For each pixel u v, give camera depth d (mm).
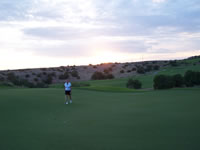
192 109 9703
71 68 98000
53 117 8766
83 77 82250
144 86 45094
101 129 6684
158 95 17656
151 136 5793
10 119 8258
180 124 6957
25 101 12820
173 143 5184
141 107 10984
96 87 28891
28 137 5887
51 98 15055
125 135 5961
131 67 99625
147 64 107562
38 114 9398
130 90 26656
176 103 11977
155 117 8211
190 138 5520
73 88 27141
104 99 15477
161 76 29094
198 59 106000
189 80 31062
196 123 7016
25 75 69562
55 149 4945
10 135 6094
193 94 17453
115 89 27297
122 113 9383
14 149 4953
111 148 4957
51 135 6074
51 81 68500
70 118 8539
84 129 6723
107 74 82625
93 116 8875
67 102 12914
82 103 13188
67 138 5773
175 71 67250
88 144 5266
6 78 58562
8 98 13547
